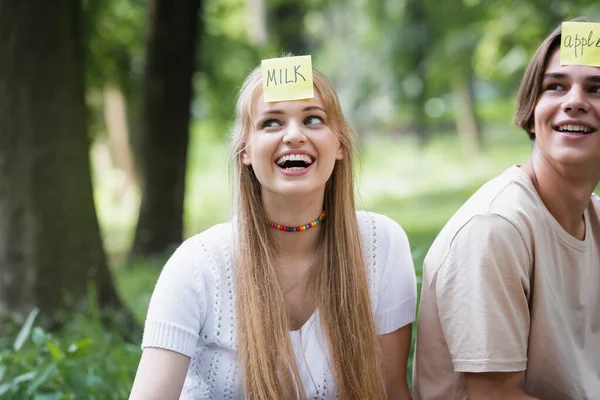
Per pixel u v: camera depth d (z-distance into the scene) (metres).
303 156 2.22
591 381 2.32
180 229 9.84
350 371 2.26
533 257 2.23
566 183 2.30
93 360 3.61
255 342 2.21
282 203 2.28
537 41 12.65
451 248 2.24
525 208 2.24
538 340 2.24
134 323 5.25
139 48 11.06
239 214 2.31
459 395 2.30
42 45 5.09
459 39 16.59
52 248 5.11
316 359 2.26
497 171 19.86
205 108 13.72
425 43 19.27
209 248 2.29
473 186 17.70
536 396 2.29
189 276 2.25
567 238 2.29
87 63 10.62
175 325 2.22
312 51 23.83
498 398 2.21
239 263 2.27
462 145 23.95
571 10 10.95
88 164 5.31
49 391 3.22
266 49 13.05
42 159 5.09
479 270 2.18
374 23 20.45
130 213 19.59
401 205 15.67
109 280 5.32
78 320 4.61
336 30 23.22
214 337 2.28
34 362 3.49
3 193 5.12
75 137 5.22
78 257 5.18
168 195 9.69
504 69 15.34
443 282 2.24
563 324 2.27
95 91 11.71
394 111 25.39
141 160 9.77
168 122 9.61
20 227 5.09
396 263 2.40
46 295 5.06
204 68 12.02
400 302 2.39
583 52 2.25
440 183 19.31
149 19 9.47
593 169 2.29
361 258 2.31
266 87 2.24
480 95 33.44
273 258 2.32
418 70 20.20
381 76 22.62
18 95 5.07
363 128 26.06
